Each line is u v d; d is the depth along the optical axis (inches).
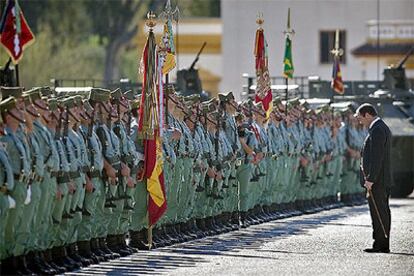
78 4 7308.1
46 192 2106.3
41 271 2092.8
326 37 6855.3
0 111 2026.3
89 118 2269.9
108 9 7381.9
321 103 4079.7
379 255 2379.4
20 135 2034.9
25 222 2042.3
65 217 2178.9
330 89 4379.9
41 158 2080.5
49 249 2144.4
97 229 2297.0
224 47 6840.6
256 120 3093.0
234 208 2910.9
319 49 6850.4
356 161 3917.3
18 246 2041.1
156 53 2428.6
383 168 2438.5
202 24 7224.4
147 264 2222.0
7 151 2014.0
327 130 3700.8
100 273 2101.4
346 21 6835.6
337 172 3804.1
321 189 3673.7
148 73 2420.0
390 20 6796.3
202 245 2536.9
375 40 6771.7
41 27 7160.4
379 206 2436.0
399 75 4402.1
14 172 2010.3
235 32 6835.6
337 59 4183.1
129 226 2442.2
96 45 7495.1
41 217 2107.5
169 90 2613.2
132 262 2252.7
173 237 2591.0
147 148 2420.0
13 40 2219.5
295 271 2128.4
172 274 2080.5
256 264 2220.7
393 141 4175.7
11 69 2384.4
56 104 2167.8
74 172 2185.0
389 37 6766.7
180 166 2586.1
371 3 6820.9
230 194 2876.5
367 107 2471.7
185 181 2623.0
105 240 2331.4
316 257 2336.4
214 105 2815.0
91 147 2261.3
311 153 3533.5
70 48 7239.2
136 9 7445.9
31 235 2082.9
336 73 4170.8
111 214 2329.0
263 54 3132.4
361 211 3563.0
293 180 3405.5
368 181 2436.0
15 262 2046.0
